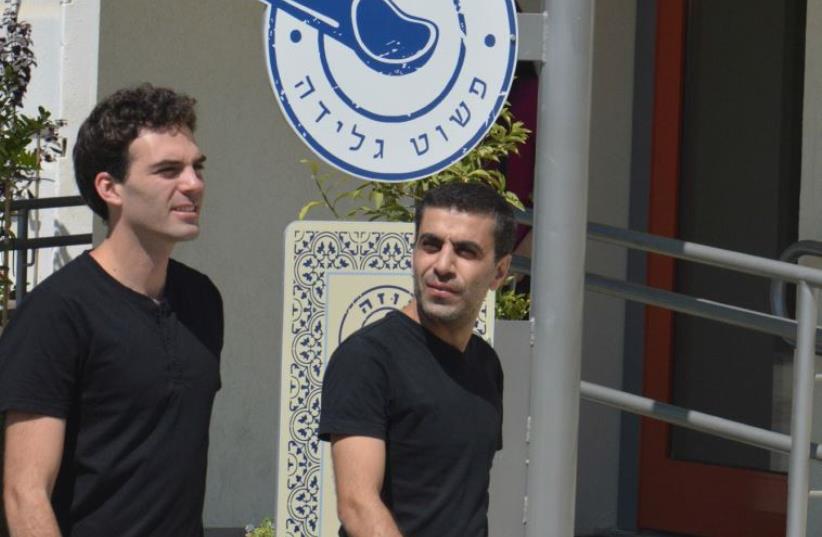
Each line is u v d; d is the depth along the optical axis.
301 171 24.78
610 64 25.89
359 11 14.19
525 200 20.81
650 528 25.83
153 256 11.99
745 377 25.05
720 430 17.20
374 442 12.41
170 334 11.99
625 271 26.14
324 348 14.54
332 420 12.47
